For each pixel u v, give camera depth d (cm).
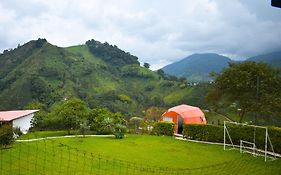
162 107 8819
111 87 11200
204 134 3456
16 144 2847
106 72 12762
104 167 2181
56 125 4641
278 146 2739
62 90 9525
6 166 2048
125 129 4059
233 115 5550
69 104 4325
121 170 2125
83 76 11431
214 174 2109
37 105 7462
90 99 9212
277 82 3788
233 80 3781
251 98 3784
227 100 3991
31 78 9544
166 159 2570
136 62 15575
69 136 3784
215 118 5606
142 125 4762
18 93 8938
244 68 3853
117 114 4231
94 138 3603
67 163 2225
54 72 10475
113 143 3262
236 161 2498
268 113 3756
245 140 3078
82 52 15400
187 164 2409
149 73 13288
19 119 4644
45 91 9019
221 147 3136
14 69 11038
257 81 3569
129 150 2909
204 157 2662
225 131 3256
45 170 2005
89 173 1995
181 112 4288
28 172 1934
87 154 2616
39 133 4203
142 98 10500
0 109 8200
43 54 11906
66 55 12525
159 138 3688
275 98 3644
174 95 10050
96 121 4050
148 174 2055
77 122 4194
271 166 2309
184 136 3656
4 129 2817
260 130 2911
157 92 11306
